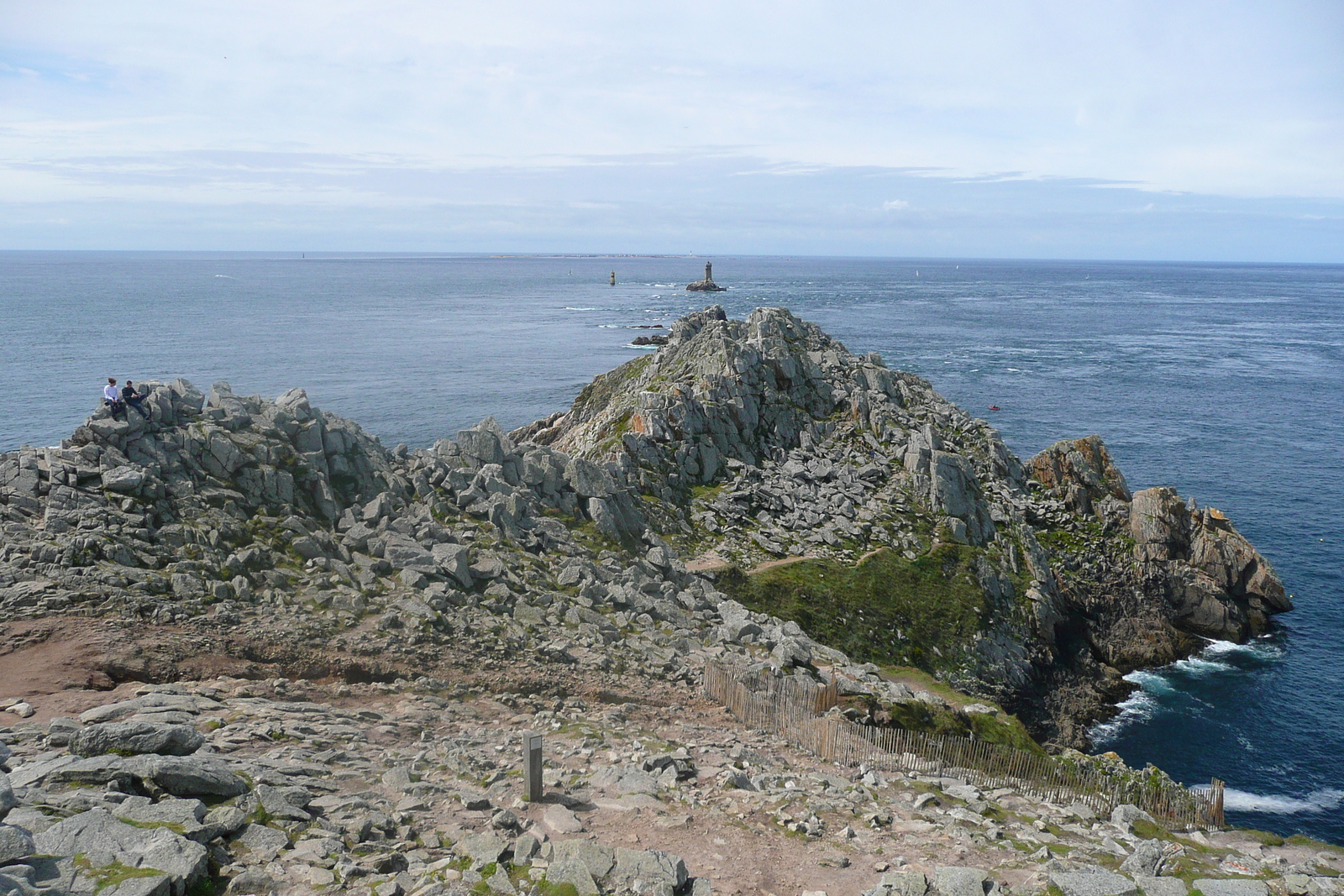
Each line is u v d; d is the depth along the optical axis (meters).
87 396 137.62
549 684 29.20
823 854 18.39
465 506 40.78
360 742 21.59
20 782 15.21
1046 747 47.34
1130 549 64.19
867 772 26.03
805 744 28.92
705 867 17.14
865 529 57.28
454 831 17.20
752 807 20.86
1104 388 158.75
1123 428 127.56
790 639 39.56
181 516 30.80
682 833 18.75
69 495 29.14
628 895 15.30
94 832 13.41
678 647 35.84
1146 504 65.38
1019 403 144.50
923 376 168.88
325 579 30.78
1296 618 66.81
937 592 53.00
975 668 49.97
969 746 30.20
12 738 17.89
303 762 19.05
